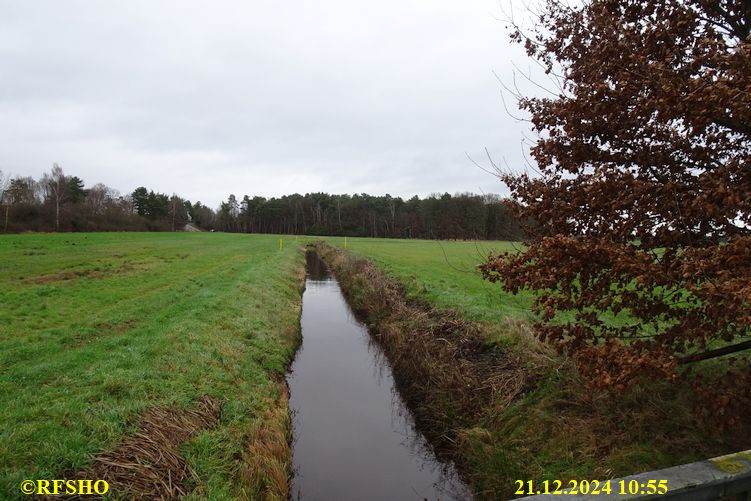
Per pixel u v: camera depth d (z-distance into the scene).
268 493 6.11
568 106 4.68
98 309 14.36
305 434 8.71
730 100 3.32
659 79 3.84
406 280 19.58
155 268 26.39
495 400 7.74
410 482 7.26
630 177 4.21
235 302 14.60
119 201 115.00
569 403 6.68
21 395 6.68
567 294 4.57
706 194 3.62
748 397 4.00
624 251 4.01
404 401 10.15
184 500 5.14
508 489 6.09
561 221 4.84
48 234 58.97
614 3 4.65
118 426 5.86
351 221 117.62
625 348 4.20
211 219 144.00
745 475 2.48
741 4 4.41
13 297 15.76
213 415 7.21
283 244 59.59
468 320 11.23
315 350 13.92
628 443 5.52
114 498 4.75
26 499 4.41
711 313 3.59
